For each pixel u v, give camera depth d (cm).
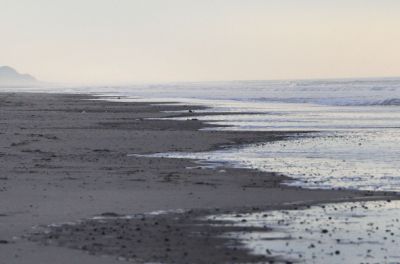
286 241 1848
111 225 2056
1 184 2911
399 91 14412
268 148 4534
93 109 9956
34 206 2384
